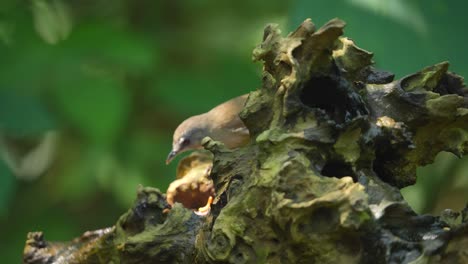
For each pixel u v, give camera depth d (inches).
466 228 190.4
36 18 456.8
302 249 194.2
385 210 193.0
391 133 211.8
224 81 455.8
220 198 213.0
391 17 329.7
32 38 429.4
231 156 218.5
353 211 185.3
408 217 195.0
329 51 208.5
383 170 222.2
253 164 209.9
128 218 232.7
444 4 331.6
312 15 329.7
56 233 466.0
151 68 450.0
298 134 201.8
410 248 190.5
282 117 207.2
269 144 202.4
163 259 226.4
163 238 226.7
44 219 471.8
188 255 224.4
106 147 450.3
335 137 204.8
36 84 417.4
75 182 469.1
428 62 327.0
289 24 331.9
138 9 484.4
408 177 225.0
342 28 202.8
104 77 431.5
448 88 229.6
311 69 209.2
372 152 209.9
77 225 472.1
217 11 499.5
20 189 479.8
